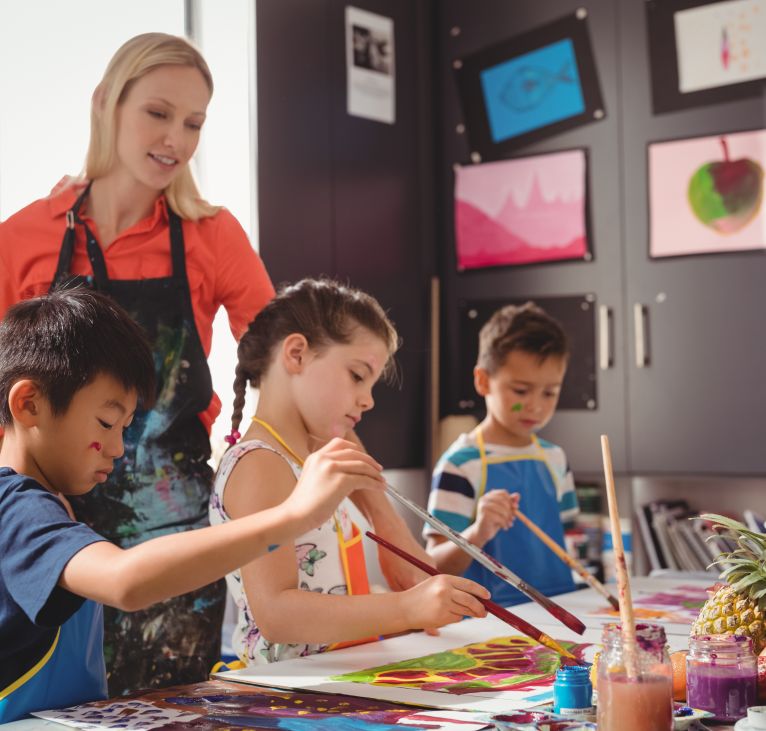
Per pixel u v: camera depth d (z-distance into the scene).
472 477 2.10
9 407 1.07
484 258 3.22
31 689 1.04
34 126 2.36
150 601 0.91
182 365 1.79
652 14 3.00
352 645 1.37
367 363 1.46
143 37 1.79
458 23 3.27
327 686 1.09
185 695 1.07
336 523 1.46
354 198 2.97
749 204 2.89
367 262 3.01
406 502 1.23
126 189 1.80
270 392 1.48
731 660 0.94
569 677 0.95
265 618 1.27
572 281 3.11
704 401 2.93
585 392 3.09
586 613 1.52
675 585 1.79
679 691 1.00
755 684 0.95
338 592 1.43
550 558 2.14
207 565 0.92
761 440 2.86
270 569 1.29
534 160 3.16
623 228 3.04
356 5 3.00
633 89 3.03
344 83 2.95
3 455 1.11
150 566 0.90
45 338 1.07
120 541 1.72
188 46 1.81
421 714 0.97
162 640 1.73
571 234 3.11
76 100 2.43
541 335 2.12
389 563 1.60
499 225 3.21
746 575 1.08
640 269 3.02
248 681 1.12
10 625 1.00
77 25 2.44
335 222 2.90
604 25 3.06
